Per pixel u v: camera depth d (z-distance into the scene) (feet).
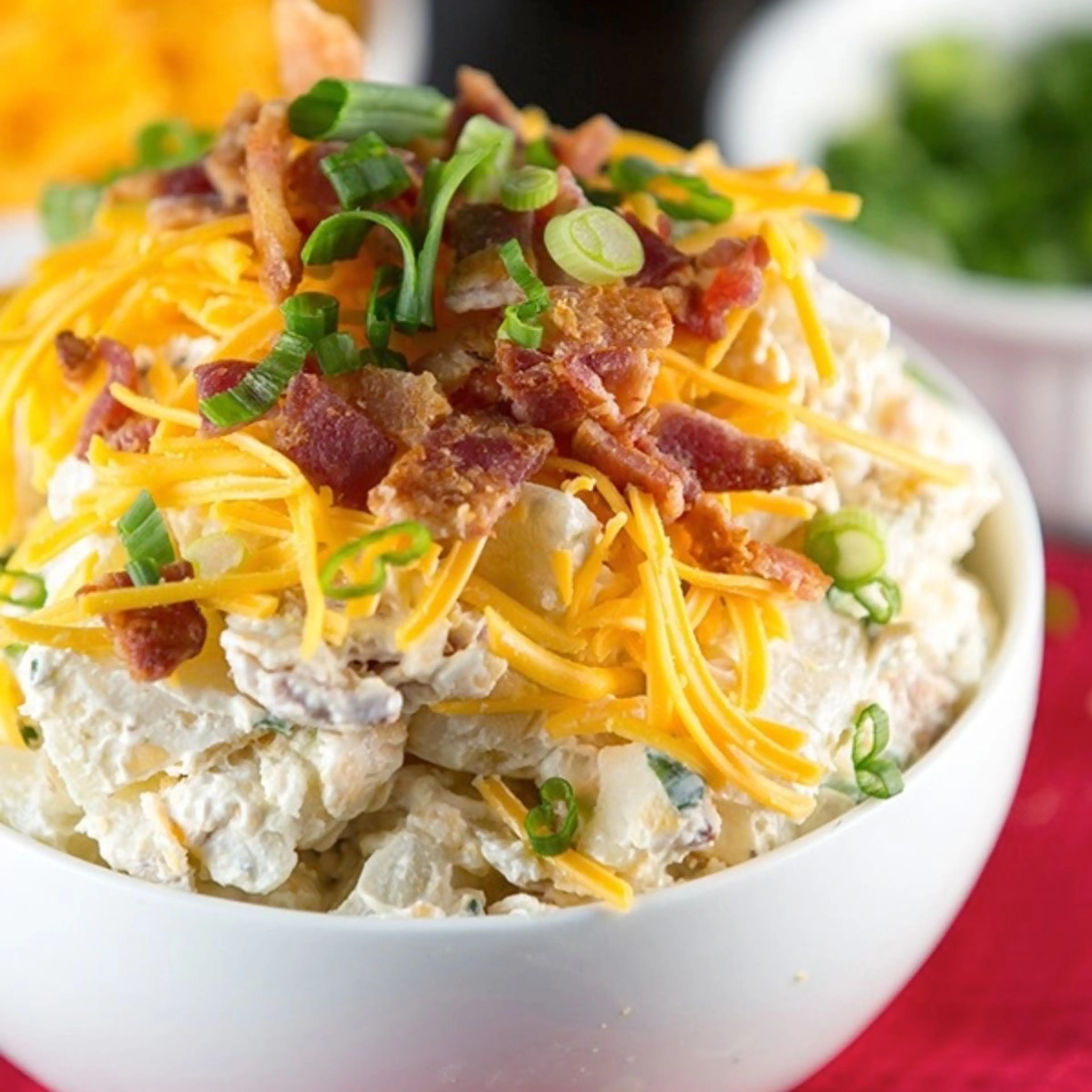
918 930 1.62
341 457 1.53
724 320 1.61
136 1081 1.59
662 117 2.74
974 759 1.60
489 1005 1.52
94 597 1.50
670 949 1.52
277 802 1.54
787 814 1.54
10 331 1.68
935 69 2.71
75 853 1.57
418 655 1.51
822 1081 1.74
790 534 1.63
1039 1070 1.74
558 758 1.55
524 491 1.54
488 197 1.63
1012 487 1.73
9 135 2.30
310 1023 1.53
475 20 2.91
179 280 1.62
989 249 2.56
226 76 2.43
